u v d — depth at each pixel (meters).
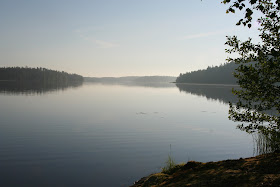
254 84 5.40
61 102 55.50
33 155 15.34
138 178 11.52
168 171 7.65
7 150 16.38
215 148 17.58
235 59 5.87
